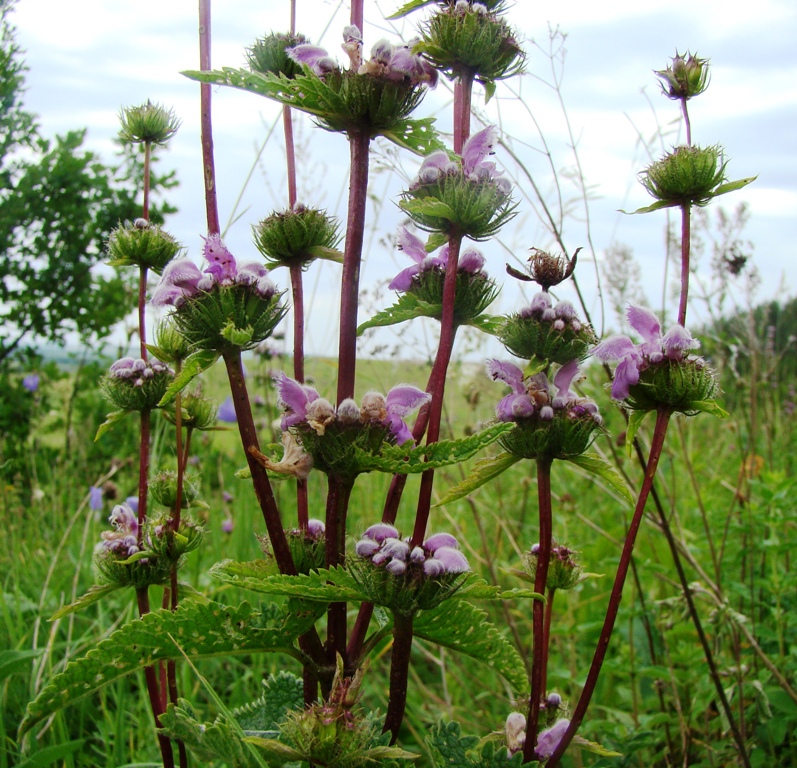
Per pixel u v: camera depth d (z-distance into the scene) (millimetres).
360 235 292
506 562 704
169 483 381
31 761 376
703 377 286
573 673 493
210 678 553
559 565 334
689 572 633
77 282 1019
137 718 472
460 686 569
